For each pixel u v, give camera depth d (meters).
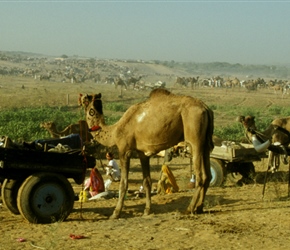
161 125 10.62
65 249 8.04
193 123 10.44
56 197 10.34
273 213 10.23
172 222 9.80
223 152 14.34
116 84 76.88
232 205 11.59
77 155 10.69
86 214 11.24
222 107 58.75
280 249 7.84
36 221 10.16
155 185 15.52
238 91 83.88
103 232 9.12
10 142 10.46
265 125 38.38
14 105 54.03
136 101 65.19
